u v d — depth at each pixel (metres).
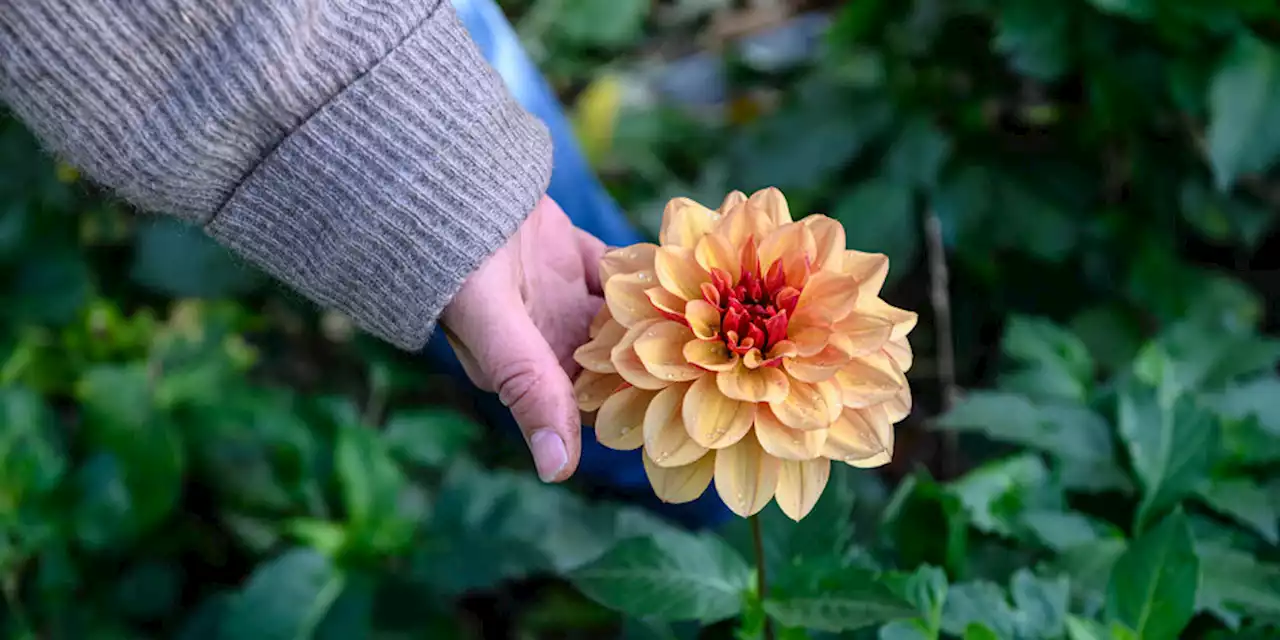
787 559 0.44
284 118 0.34
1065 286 0.70
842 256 0.36
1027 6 0.62
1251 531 0.48
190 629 0.55
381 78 0.34
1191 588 0.39
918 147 0.67
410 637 0.55
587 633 0.63
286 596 0.52
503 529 0.54
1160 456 0.47
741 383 0.34
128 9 0.31
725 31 0.91
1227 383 0.51
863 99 0.70
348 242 0.35
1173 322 0.59
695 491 0.34
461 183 0.36
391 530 0.54
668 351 0.34
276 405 0.61
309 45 0.33
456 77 0.36
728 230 0.36
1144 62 0.61
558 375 0.37
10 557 0.53
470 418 0.73
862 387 0.34
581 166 0.62
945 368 0.68
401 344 0.38
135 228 0.76
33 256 0.65
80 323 0.67
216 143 0.33
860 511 0.56
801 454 0.33
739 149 0.72
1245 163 0.59
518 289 0.39
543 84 0.62
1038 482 0.49
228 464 0.61
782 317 0.34
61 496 0.54
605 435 0.35
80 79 0.32
